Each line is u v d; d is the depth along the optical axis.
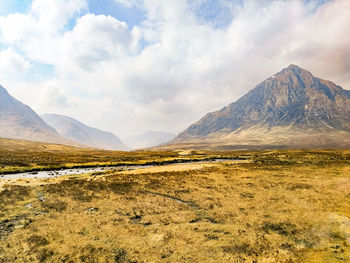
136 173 52.94
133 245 16.08
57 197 29.20
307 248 15.66
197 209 25.39
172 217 22.34
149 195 31.53
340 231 18.19
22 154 104.06
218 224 20.58
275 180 42.31
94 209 24.70
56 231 18.22
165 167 67.12
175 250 15.43
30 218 21.20
